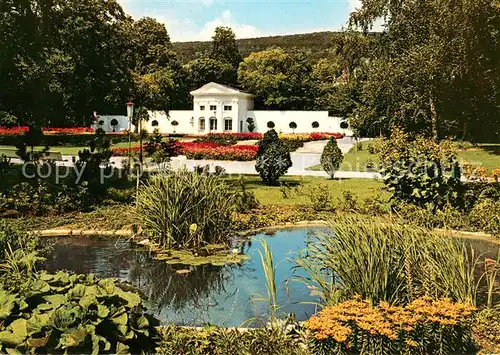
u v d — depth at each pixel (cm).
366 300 396
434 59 2055
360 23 2417
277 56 5794
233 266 676
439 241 475
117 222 930
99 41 2469
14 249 651
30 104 1750
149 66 5634
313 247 559
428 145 1038
